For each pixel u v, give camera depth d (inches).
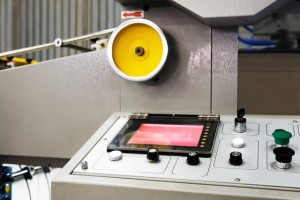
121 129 31.6
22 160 41.1
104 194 24.0
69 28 89.8
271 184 22.4
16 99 39.7
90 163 26.6
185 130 30.6
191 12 32.0
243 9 30.0
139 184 23.5
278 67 47.6
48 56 91.7
